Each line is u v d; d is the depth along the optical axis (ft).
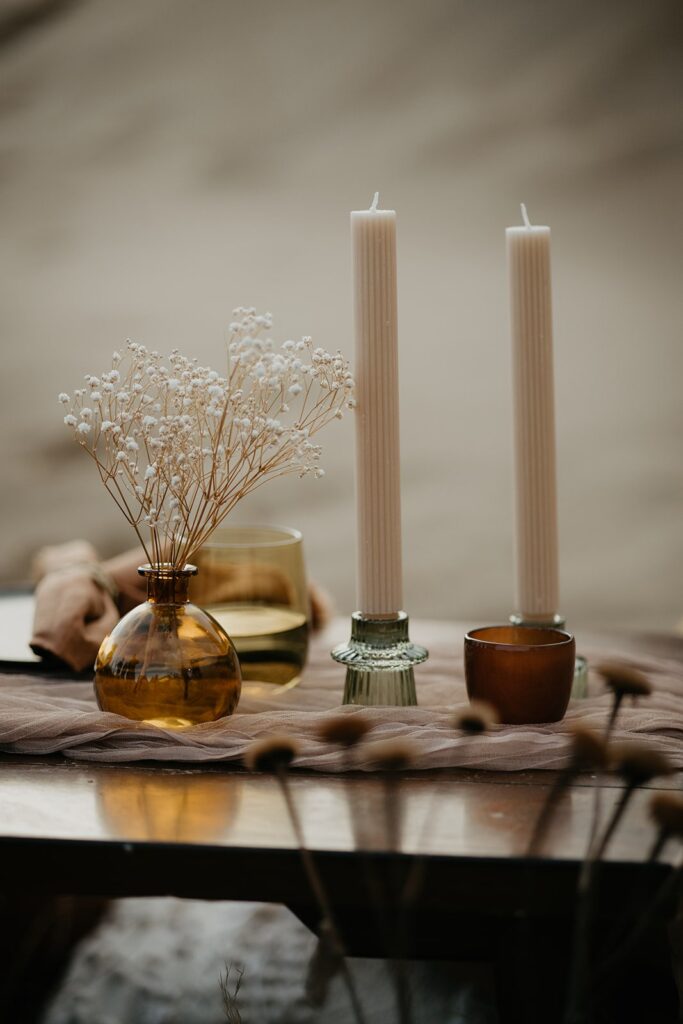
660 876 3.24
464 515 9.55
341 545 9.43
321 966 4.05
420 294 9.55
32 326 9.96
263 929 4.80
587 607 9.30
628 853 3.27
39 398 9.93
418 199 9.53
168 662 3.68
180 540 3.74
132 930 4.80
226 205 9.77
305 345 3.71
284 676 4.00
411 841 3.32
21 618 4.55
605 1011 3.48
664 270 9.23
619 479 9.30
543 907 3.26
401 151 9.52
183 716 3.69
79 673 4.14
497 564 9.53
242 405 3.72
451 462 9.57
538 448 4.00
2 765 3.64
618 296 9.26
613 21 9.17
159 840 3.32
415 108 9.47
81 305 9.93
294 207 9.70
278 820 3.39
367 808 3.44
